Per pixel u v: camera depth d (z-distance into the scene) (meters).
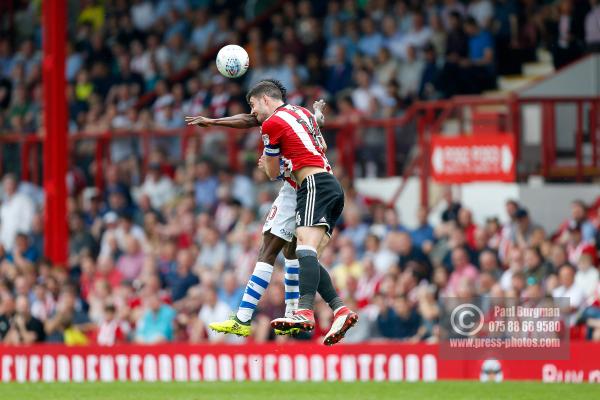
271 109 26.30
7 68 70.94
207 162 55.06
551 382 35.12
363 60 56.41
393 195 52.66
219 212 52.28
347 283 42.06
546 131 49.44
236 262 47.78
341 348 37.31
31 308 46.28
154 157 57.16
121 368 38.84
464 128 50.69
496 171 47.03
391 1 59.69
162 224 54.25
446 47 54.47
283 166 26.09
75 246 54.06
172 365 38.53
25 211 57.56
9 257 55.56
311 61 58.34
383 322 40.62
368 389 33.84
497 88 55.06
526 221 44.09
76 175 59.34
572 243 42.56
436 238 46.34
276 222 26.42
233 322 26.34
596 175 49.38
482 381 35.72
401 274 42.38
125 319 44.34
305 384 35.62
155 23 67.56
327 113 55.88
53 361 39.22
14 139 60.53
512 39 56.12
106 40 69.62
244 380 37.66
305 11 61.94
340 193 25.84
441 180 47.56
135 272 50.38
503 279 41.53
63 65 51.94
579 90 52.00
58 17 51.75
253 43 60.66
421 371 36.88
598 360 35.75
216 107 56.91
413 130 52.19
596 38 52.91
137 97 63.88
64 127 52.00
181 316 44.12
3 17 74.31
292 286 27.08
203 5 68.38
